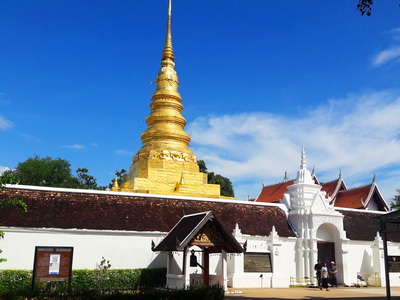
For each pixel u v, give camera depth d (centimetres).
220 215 2870
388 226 3416
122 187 3419
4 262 2219
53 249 1661
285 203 3212
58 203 2500
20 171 5497
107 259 2431
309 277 2859
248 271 2597
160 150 3481
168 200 2838
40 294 1461
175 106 3781
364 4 1458
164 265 2538
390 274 3064
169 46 4019
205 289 1590
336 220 3064
